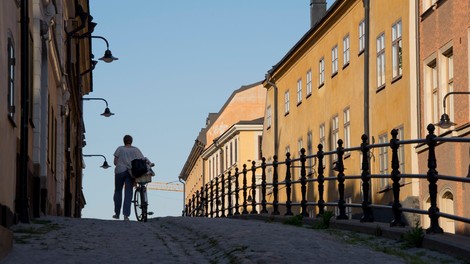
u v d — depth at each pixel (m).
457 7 27.23
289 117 52.56
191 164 106.31
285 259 11.28
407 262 11.20
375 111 36.47
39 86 21.56
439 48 28.88
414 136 31.16
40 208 22.86
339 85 42.03
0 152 14.42
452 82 28.30
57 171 30.61
